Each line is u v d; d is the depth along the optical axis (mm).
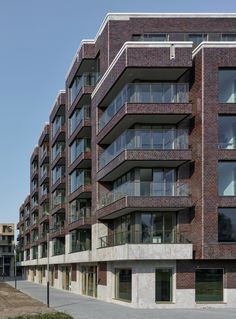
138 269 32281
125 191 34344
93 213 42719
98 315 27156
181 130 33562
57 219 66000
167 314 27578
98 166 41625
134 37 40125
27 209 111625
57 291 55469
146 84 33406
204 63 32375
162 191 33219
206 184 31734
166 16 40250
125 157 32656
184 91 33562
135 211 34031
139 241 33531
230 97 32500
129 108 32875
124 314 27703
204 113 32094
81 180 47781
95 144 42344
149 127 35125
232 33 40156
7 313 27812
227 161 32062
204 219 31500
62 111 61656
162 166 34594
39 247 84000
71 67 51938
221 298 32125
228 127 32281
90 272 46031
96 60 45438
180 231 33500
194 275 32281
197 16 40219
